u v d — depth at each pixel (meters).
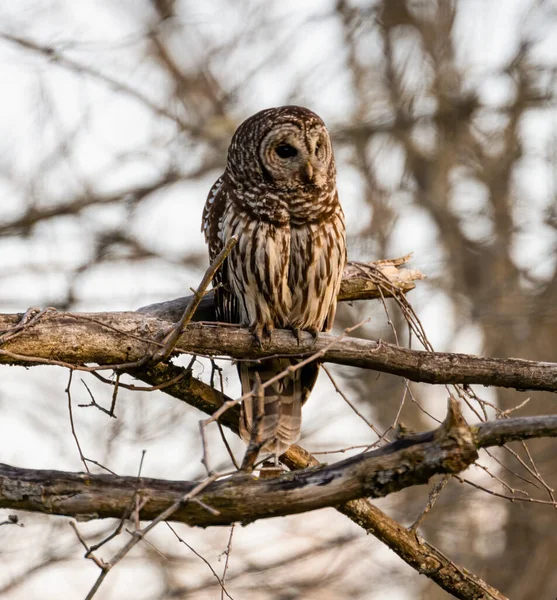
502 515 16.92
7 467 6.61
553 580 16.39
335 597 15.88
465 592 8.40
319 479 6.25
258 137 9.73
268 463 8.94
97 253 18.42
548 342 18.42
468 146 19.91
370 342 8.54
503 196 19.19
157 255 18.97
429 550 8.48
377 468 6.16
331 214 9.72
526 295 17.66
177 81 19.91
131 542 5.77
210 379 8.82
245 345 8.73
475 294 18.09
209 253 10.30
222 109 19.19
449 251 18.62
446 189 19.83
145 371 8.62
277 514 6.31
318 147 9.73
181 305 10.01
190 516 6.38
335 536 15.55
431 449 6.07
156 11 19.22
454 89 19.72
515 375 8.31
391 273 10.37
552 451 16.62
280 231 9.62
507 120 19.61
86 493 6.46
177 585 14.30
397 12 20.11
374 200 18.81
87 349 7.99
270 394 9.66
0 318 7.95
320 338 8.74
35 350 7.86
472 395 8.54
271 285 9.62
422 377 8.43
